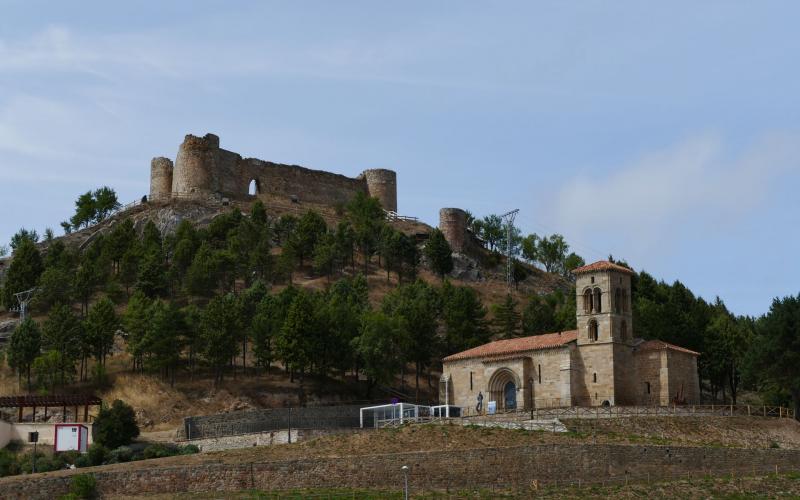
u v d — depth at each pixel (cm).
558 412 11825
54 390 14188
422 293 17000
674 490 9631
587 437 10769
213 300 14938
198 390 14325
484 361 13688
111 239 18412
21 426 12350
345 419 12575
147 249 18288
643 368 12912
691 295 17400
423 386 15725
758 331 13350
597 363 12862
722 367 14475
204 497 9556
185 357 15412
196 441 11988
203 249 17912
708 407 12156
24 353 14438
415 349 14800
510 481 9900
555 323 16400
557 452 9994
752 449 10562
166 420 13600
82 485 9675
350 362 14662
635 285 16875
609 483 9862
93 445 11656
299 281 18838
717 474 10250
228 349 14500
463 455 9981
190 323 14912
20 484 9669
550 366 13112
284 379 14875
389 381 14575
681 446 10319
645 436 11056
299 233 19738
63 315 14775
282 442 11550
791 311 12750
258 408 13925
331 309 15025
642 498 9400
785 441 11512
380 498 9356
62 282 17300
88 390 14225
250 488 9869
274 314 15138
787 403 14000
